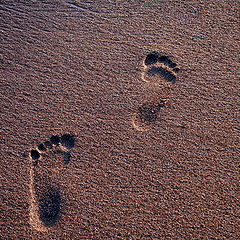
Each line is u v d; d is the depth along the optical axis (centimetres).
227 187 144
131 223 143
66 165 147
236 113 150
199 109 151
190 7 161
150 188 145
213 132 149
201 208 143
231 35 157
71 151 148
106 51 157
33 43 158
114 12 161
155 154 148
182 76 153
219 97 151
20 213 144
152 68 155
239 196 144
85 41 158
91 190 146
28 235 143
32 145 149
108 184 146
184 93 152
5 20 161
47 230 143
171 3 161
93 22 160
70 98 153
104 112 152
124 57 156
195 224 142
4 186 146
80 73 155
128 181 146
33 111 152
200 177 145
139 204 144
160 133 149
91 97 153
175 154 147
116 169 147
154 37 158
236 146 147
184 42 157
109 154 148
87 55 157
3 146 149
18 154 148
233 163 146
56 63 156
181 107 151
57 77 155
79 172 147
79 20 160
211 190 144
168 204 144
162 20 160
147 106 152
